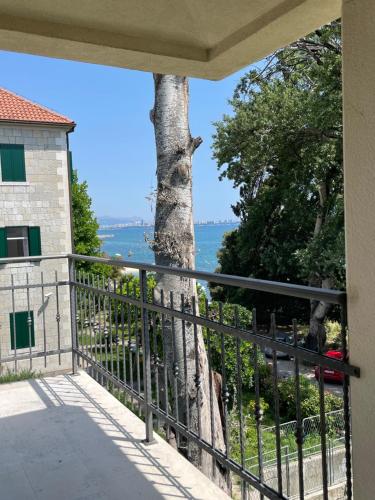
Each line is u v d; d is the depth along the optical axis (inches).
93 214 1326.3
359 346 59.0
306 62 594.6
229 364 272.2
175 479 103.0
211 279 86.0
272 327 74.5
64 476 104.5
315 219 764.0
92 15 84.6
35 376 178.7
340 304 61.9
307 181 692.7
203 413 237.6
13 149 693.3
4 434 125.6
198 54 98.7
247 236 890.7
